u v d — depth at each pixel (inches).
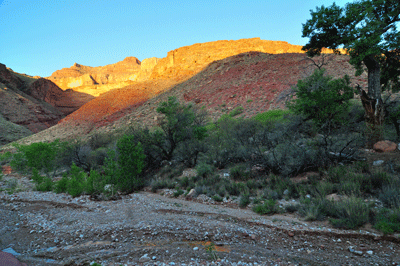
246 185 365.4
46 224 239.8
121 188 410.0
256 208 267.4
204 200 332.5
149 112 2210.9
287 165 387.5
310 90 538.0
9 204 335.0
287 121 641.0
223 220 236.7
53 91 6363.2
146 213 267.4
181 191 383.2
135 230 208.2
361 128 443.5
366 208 210.7
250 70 2448.3
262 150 480.7
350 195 261.1
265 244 175.6
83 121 2677.2
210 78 2687.0
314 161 383.9
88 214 269.0
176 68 4013.3
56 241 195.5
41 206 315.3
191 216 253.0
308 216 221.0
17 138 3122.5
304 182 337.1
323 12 450.9
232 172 432.1
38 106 4446.4
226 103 1831.9
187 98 2278.5
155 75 4712.1
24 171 786.2
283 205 272.7
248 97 1764.3
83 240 194.7
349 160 376.5
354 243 170.1
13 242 197.9
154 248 169.6
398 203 211.5
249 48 4020.7
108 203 318.7
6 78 4894.2
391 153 366.0
